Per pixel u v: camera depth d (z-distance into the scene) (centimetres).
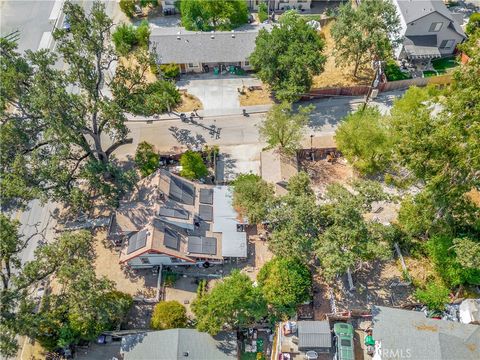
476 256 4038
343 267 4081
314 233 4597
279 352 4225
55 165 4756
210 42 7244
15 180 4500
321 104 6894
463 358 3788
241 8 7931
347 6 6762
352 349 4109
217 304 4053
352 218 4338
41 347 4462
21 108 4884
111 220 5156
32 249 5294
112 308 4175
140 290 4866
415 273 4766
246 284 4228
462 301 4362
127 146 6378
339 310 4572
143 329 4534
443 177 4166
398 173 5747
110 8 8775
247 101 6962
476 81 4259
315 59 6253
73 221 5525
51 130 4569
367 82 7106
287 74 6419
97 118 5962
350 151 5659
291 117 5922
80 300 3959
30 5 8775
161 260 4872
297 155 6097
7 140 4681
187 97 7038
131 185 5069
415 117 4503
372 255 4562
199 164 5694
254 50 6881
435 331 3969
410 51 6994
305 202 4516
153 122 6694
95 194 5762
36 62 4631
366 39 6456
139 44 7669
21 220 5578
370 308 4516
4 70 4556
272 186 5247
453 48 7325
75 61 4784
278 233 4569
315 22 7969
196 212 5162
